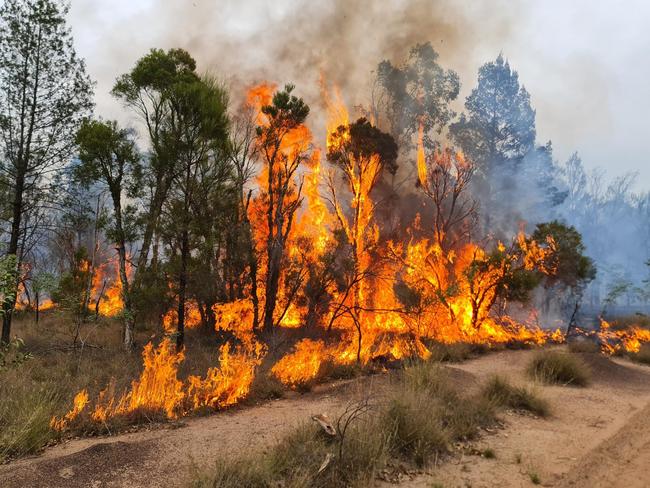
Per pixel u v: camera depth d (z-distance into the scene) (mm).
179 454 5441
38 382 8625
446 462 5480
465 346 15172
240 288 15555
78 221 14609
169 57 14469
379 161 22109
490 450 5719
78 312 12938
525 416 7555
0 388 7375
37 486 4461
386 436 5590
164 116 13602
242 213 15789
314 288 15008
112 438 6258
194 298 14016
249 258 15008
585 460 5504
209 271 13641
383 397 7535
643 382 11047
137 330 15312
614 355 15922
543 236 21875
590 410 8078
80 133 13414
